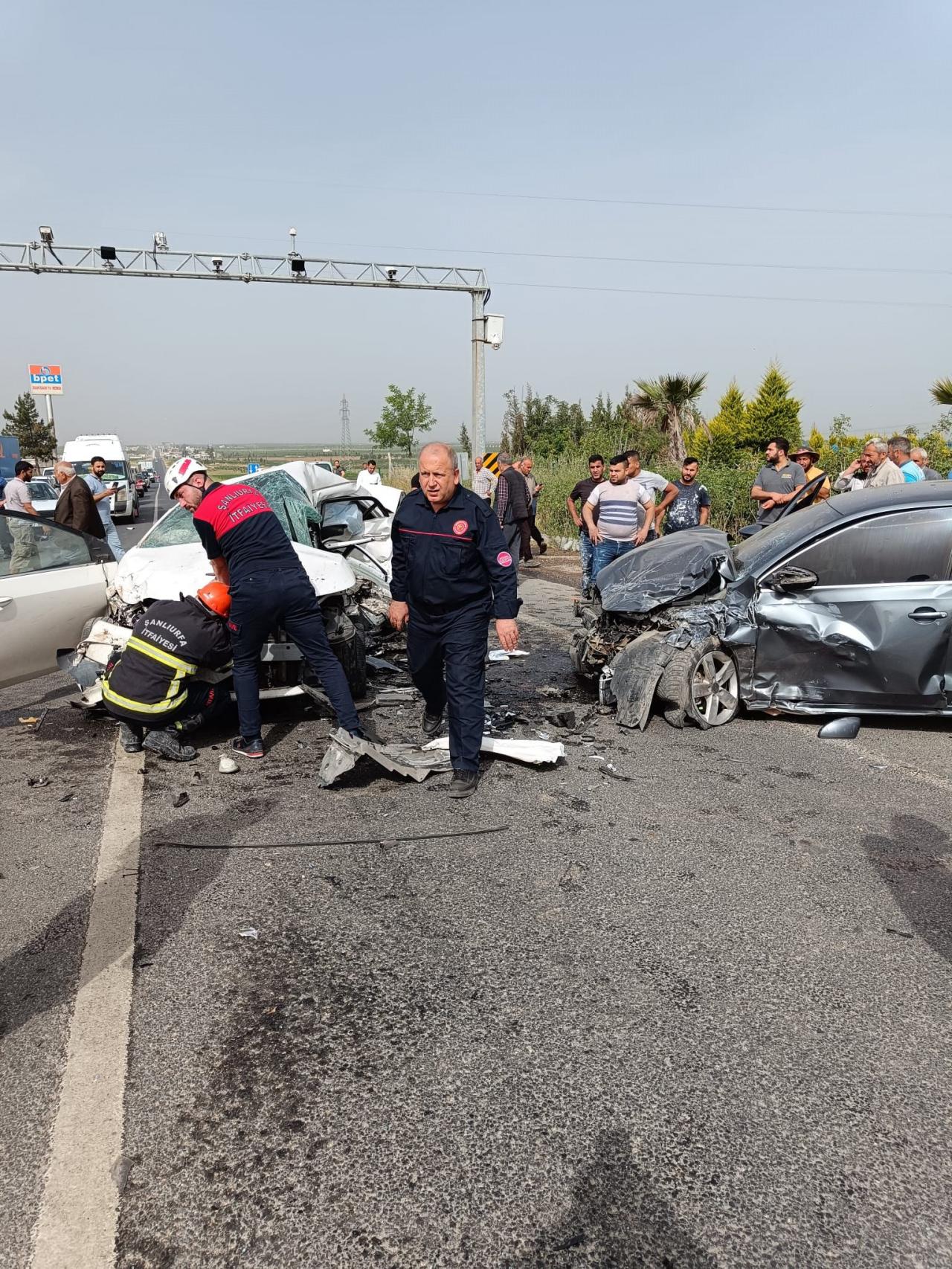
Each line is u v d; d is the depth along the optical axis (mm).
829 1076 2324
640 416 25766
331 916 3156
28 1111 2207
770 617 5402
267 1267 1772
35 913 3203
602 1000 2650
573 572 13578
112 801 4312
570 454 24203
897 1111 2197
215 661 4910
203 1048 2439
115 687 4793
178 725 4996
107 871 3533
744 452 23344
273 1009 2615
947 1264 1781
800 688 5402
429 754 4828
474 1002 2643
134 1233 1854
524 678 6836
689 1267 1775
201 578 5223
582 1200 1932
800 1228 1862
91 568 6129
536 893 3326
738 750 5070
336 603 5605
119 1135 2121
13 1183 1986
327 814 4121
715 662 5551
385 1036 2486
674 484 9516
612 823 4004
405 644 7746
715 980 2760
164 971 2814
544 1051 2418
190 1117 2182
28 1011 2621
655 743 5199
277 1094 2256
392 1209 1908
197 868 3555
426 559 4176
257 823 4020
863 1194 1949
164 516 6504
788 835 3863
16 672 5703
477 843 3783
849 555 5301
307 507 6930
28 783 4574
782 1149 2074
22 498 13133
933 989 2719
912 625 5086
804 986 2734
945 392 17719
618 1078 2312
